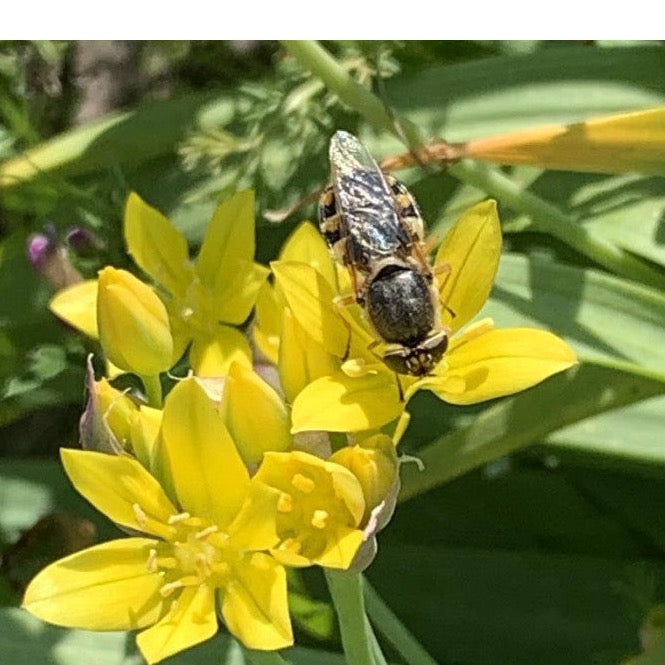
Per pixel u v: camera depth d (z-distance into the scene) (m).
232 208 0.10
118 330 0.08
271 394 0.08
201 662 0.11
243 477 0.08
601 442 0.12
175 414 0.08
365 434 0.08
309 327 0.08
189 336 0.10
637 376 0.11
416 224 0.08
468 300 0.08
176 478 0.08
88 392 0.08
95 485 0.08
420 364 0.08
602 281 0.12
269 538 0.08
